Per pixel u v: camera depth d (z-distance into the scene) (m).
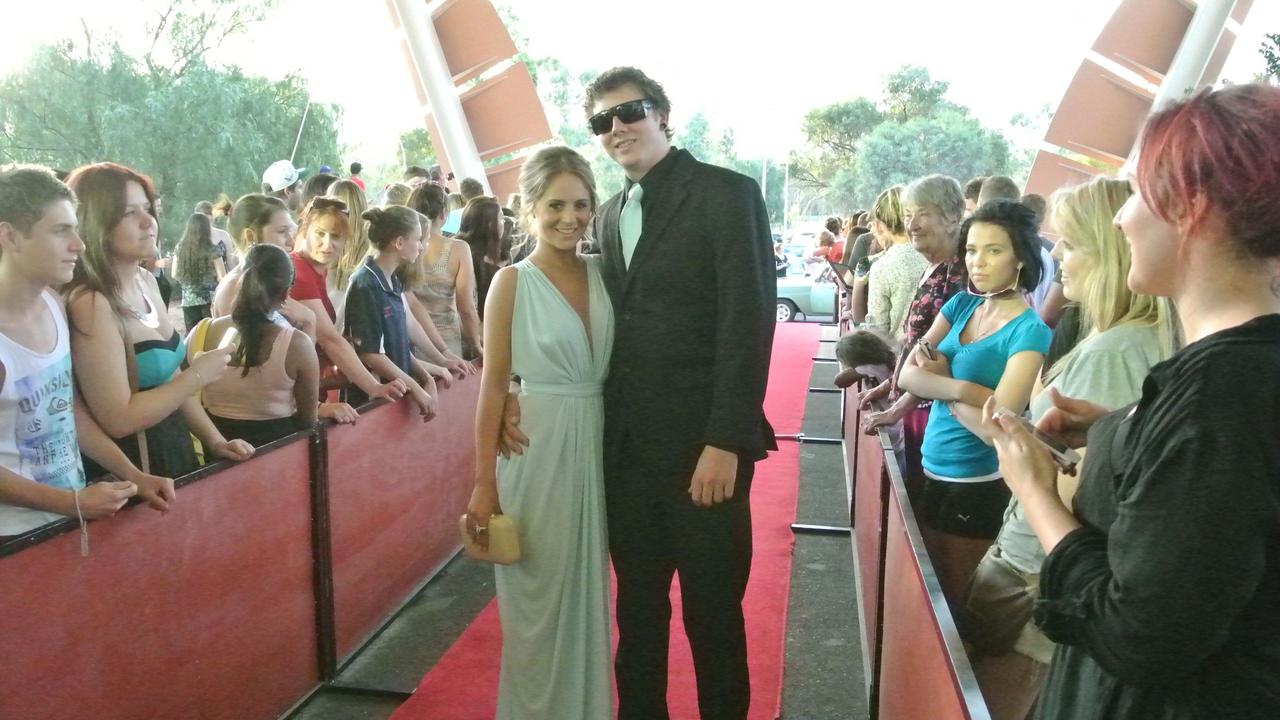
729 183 2.51
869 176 30.88
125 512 2.34
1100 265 1.97
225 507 2.74
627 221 2.62
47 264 2.12
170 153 18.31
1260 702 1.04
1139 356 1.90
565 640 2.71
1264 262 1.06
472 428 4.89
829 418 7.68
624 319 2.62
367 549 3.66
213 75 18.92
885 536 2.96
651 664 2.76
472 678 3.38
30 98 17.95
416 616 3.93
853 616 3.96
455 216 7.09
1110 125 13.73
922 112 34.06
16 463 2.18
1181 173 1.06
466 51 13.33
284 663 3.09
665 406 2.58
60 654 2.15
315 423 3.30
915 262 4.53
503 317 2.63
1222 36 12.70
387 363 3.96
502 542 2.62
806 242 27.12
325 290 4.01
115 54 18.59
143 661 2.41
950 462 2.75
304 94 21.28
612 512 2.70
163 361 2.65
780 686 3.38
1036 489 1.31
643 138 2.54
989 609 2.11
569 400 2.63
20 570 2.04
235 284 3.78
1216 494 0.99
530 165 2.61
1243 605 1.00
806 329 13.44
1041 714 1.35
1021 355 2.53
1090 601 1.12
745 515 2.63
